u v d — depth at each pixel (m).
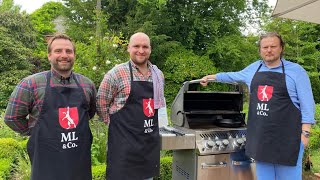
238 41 12.70
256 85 2.42
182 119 2.88
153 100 2.41
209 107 3.11
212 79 2.89
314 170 4.46
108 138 2.41
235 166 2.83
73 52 2.08
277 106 2.29
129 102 2.32
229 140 2.79
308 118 2.22
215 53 12.55
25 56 10.61
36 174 1.97
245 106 5.17
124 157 2.33
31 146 2.00
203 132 2.75
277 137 2.30
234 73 2.73
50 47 2.04
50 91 2.00
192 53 12.14
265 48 2.33
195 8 13.00
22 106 1.98
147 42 2.36
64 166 1.99
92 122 3.97
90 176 2.15
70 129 2.02
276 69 2.35
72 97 2.06
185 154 2.91
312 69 11.89
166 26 12.31
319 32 12.03
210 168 2.75
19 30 12.04
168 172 3.71
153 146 2.43
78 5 12.21
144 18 11.86
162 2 11.14
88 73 5.71
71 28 12.02
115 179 2.36
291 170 2.32
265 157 2.34
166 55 12.05
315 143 5.79
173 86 11.56
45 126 1.97
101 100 2.34
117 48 6.59
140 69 2.40
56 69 2.05
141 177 2.38
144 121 2.36
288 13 2.70
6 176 3.49
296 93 2.28
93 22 12.16
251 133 2.45
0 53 10.05
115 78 2.33
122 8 12.51
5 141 4.14
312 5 2.53
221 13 13.00
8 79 9.72
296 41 11.25
